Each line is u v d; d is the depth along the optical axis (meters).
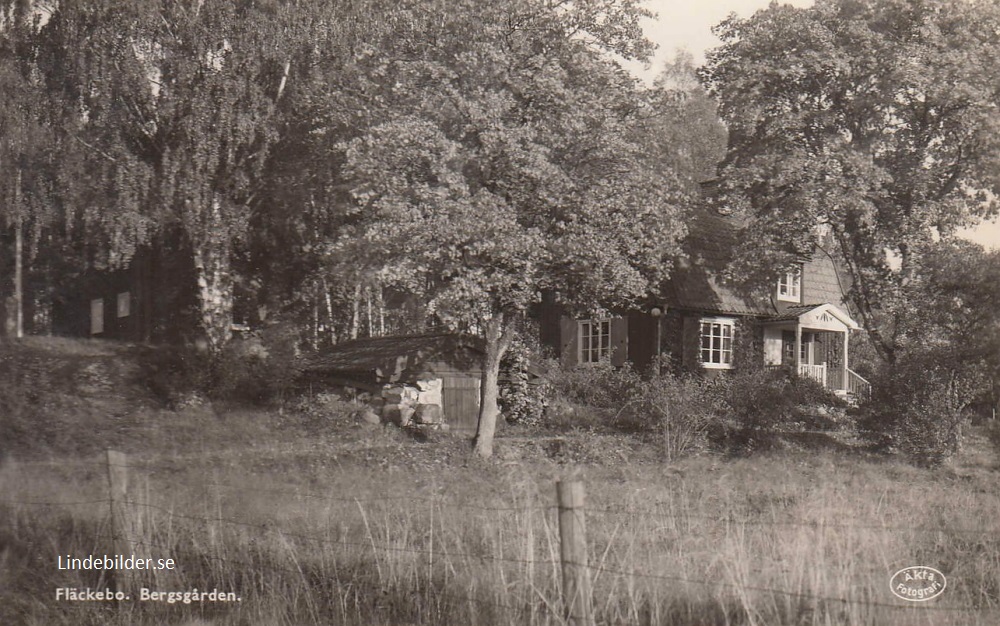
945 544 11.02
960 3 28.33
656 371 28.52
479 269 20.97
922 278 28.08
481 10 22.25
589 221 22.16
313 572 9.32
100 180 27.31
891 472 21.44
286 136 29.02
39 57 27.94
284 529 10.60
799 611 7.85
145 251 32.50
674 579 8.10
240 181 28.23
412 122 20.80
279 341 27.95
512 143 20.88
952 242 27.89
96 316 39.19
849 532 9.77
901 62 27.12
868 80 28.44
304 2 28.86
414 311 36.25
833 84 28.69
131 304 36.31
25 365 25.23
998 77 27.77
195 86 27.86
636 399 25.78
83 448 20.58
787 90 29.73
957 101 27.73
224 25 28.14
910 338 26.45
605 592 8.22
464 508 11.87
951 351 24.48
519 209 22.28
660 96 24.30
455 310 21.34
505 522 10.68
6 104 27.08
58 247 32.34
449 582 8.68
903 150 28.89
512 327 23.42
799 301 38.41
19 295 31.48
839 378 37.62
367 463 20.59
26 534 10.93
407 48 23.80
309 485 16.81
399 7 24.83
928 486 18.05
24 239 31.94
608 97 22.70
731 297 35.22
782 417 26.36
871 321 30.14
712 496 15.02
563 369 32.62
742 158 30.59
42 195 27.98
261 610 8.63
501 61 21.59
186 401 24.66
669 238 23.59
